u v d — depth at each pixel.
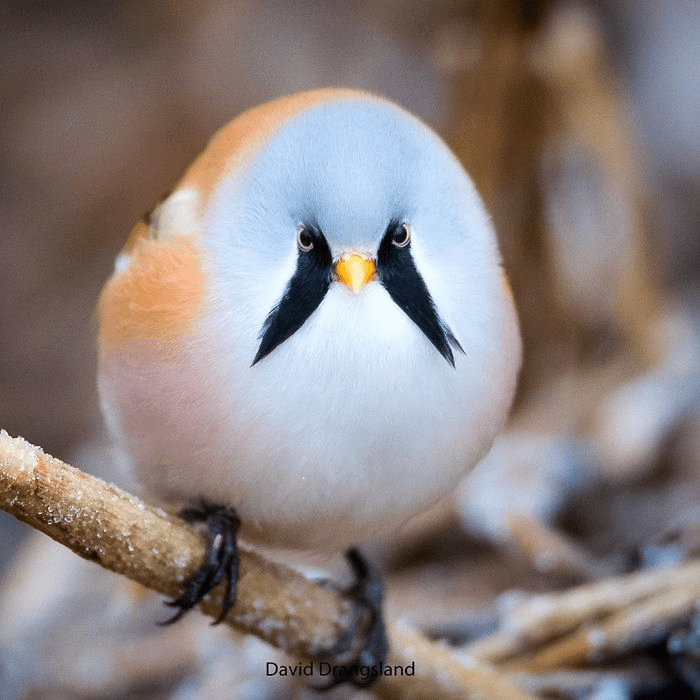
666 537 2.22
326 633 2.14
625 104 2.44
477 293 2.13
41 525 2.11
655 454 2.27
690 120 2.81
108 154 2.83
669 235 2.67
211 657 2.20
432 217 2.12
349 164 2.11
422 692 2.15
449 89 2.31
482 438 2.13
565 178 2.32
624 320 2.32
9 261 2.71
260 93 2.89
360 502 2.13
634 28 2.87
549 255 2.31
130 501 2.12
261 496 2.13
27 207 2.80
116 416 2.14
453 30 2.30
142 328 2.12
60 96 2.95
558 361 2.33
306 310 2.12
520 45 2.29
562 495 2.25
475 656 2.18
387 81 2.84
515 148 2.30
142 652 2.21
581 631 2.18
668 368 2.30
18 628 2.23
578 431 2.28
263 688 2.20
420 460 2.12
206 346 2.12
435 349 2.12
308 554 2.16
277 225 2.12
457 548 2.25
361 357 2.12
